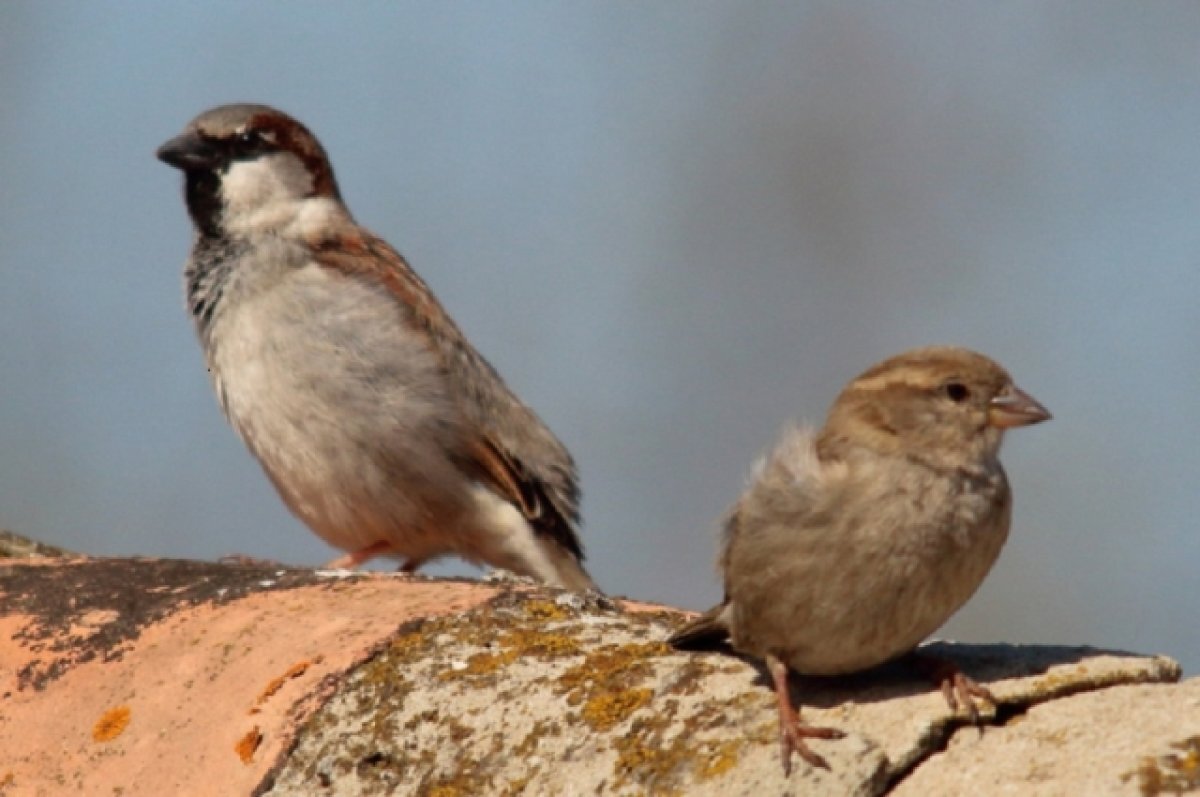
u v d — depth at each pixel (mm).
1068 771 5504
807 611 6617
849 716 6168
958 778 5684
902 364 7004
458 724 6562
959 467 6754
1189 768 5270
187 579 8516
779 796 5723
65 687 7602
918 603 6613
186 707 7191
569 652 6926
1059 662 6344
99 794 6898
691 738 6109
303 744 6711
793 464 6719
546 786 6125
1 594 8477
